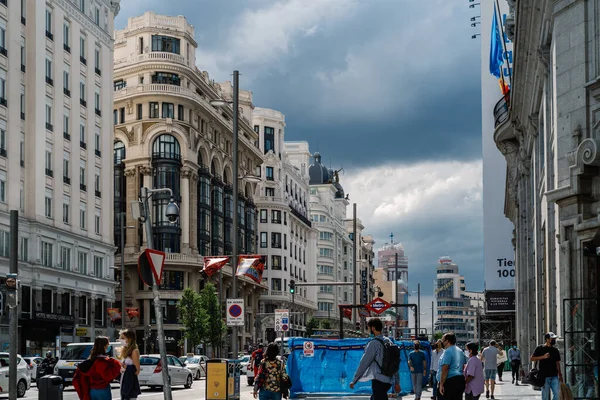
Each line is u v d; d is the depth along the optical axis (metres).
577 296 18.34
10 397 22.86
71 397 30.89
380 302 41.16
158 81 88.31
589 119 18.55
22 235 57.97
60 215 63.12
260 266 30.20
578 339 17.86
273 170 121.69
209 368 23.73
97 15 71.88
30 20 60.12
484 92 35.94
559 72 19.66
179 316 80.94
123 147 88.50
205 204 93.19
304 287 136.38
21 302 57.28
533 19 23.45
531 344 36.19
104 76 72.31
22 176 59.00
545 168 24.56
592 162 17.72
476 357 17.83
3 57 56.47
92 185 69.25
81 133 67.94
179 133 88.12
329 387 28.41
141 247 87.69
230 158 103.19
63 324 63.03
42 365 48.88
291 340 28.59
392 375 14.66
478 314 62.66
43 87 61.22
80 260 66.62
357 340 28.50
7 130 56.88
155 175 87.25
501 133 38.94
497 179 36.66
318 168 180.75
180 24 91.06
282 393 16.62
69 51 66.06
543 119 26.98
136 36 89.81
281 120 126.94
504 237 37.97
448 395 15.19
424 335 39.09
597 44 18.41
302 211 139.38
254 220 112.62
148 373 37.94
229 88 109.44
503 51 34.91
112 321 70.19
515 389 32.94
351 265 172.50
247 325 106.62
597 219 17.62
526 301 38.84
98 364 14.12
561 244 18.92
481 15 35.31
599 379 17.23
